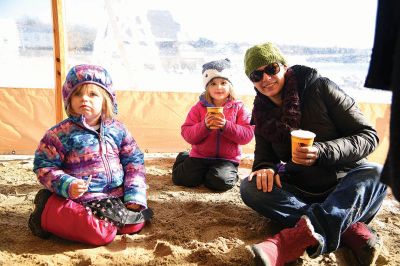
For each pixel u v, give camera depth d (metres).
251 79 1.96
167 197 2.45
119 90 3.27
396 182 1.00
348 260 1.73
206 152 2.70
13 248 1.76
